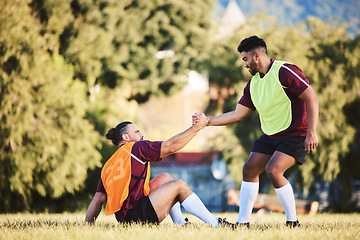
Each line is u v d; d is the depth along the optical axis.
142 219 13.99
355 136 64.31
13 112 48.38
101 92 74.31
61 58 56.81
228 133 72.06
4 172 48.28
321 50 65.94
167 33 88.69
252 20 73.50
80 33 65.81
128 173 14.06
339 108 63.06
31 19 54.16
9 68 49.81
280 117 14.81
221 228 13.60
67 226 15.16
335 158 62.00
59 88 51.16
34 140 48.81
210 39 92.44
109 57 72.56
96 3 74.38
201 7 92.38
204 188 97.06
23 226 15.68
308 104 14.34
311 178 63.41
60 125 51.03
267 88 14.91
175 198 14.69
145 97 93.75
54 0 60.56
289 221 15.19
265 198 54.69
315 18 69.38
